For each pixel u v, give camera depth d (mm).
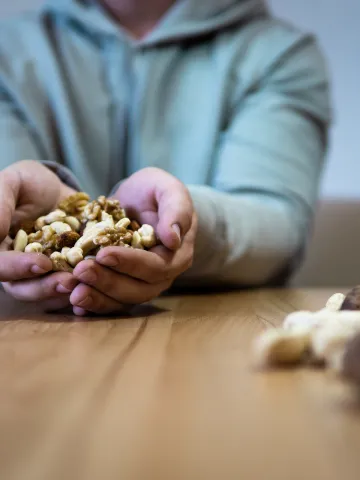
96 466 163
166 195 453
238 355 312
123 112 904
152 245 446
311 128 884
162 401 230
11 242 459
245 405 225
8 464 164
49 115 895
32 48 917
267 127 844
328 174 1278
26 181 475
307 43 940
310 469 162
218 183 818
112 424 202
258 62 904
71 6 931
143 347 334
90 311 447
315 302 567
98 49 939
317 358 286
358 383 238
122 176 917
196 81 904
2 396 237
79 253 423
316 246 1126
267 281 748
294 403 228
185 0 919
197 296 619
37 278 423
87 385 254
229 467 164
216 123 882
